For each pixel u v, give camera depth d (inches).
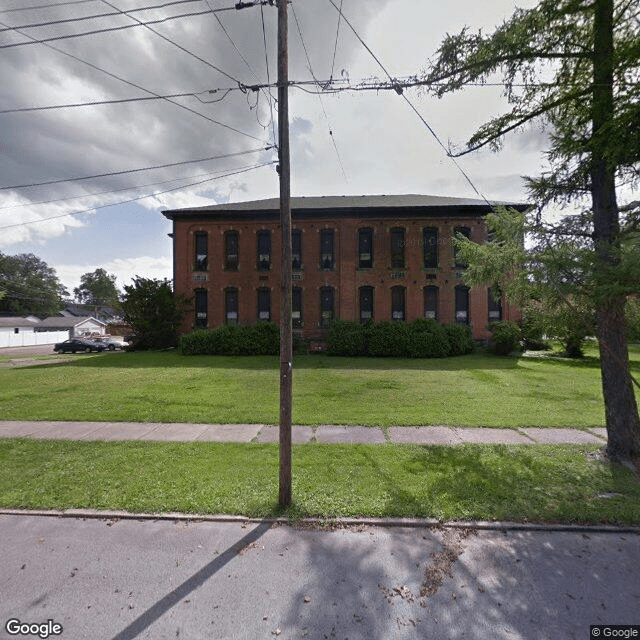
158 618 97.8
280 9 164.9
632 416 208.8
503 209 265.9
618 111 177.5
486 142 247.1
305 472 189.6
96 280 3934.5
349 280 879.7
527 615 98.7
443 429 268.1
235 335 780.0
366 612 99.9
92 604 102.5
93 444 235.6
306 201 1007.6
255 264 903.1
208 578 113.1
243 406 335.9
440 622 96.4
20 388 423.5
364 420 288.2
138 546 129.5
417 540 133.5
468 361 666.2
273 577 113.7
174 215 904.9
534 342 822.5
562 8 197.6
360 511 150.3
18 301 2591.0
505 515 147.3
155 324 869.2
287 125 164.7
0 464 201.8
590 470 192.5
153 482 177.3
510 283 241.1
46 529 139.7
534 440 244.1
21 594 106.0
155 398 368.5
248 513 149.2
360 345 749.3
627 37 197.6
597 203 213.0
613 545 130.7
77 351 1211.9
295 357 730.8
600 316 212.1
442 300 862.5
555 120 225.9
